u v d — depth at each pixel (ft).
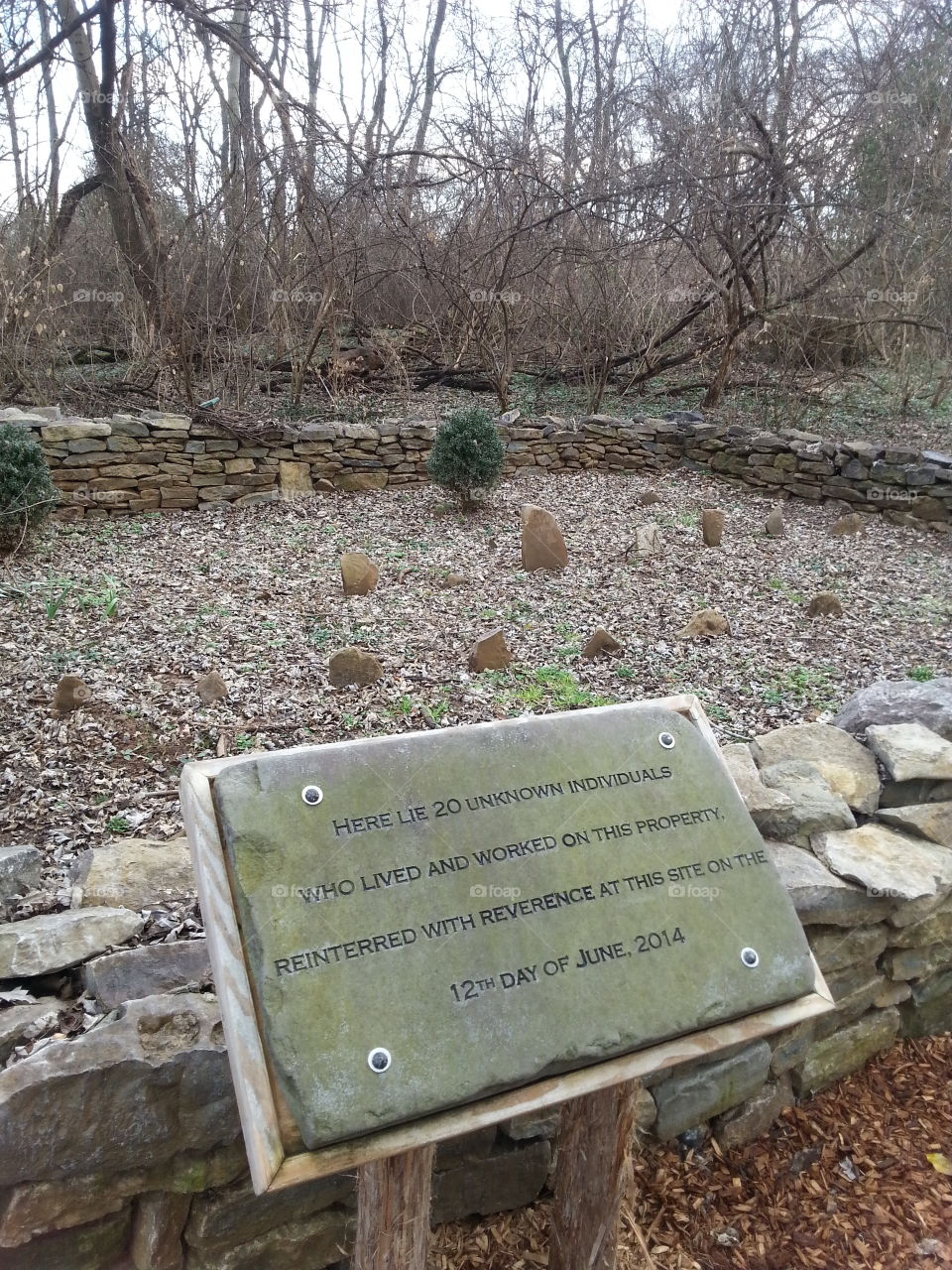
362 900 5.19
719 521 24.04
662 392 39.22
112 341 37.35
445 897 5.36
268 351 35.70
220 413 28.55
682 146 33.30
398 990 5.00
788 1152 8.64
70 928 8.02
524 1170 7.67
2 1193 5.74
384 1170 5.38
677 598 20.39
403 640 17.34
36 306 30.68
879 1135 8.85
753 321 36.19
